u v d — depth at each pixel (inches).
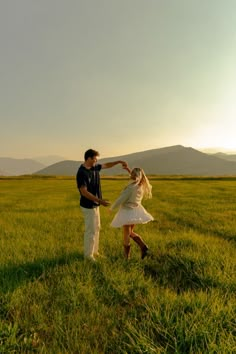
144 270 273.1
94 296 208.8
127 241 300.8
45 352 149.2
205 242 364.5
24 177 4015.8
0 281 230.2
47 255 300.2
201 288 222.7
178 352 145.6
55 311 187.5
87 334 167.3
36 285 224.1
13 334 159.9
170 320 169.9
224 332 160.2
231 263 272.8
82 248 335.3
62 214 642.2
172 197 1079.6
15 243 349.4
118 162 319.9
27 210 729.0
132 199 303.9
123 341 158.1
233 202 884.0
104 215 652.7
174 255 297.4
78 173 289.9
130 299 208.2
